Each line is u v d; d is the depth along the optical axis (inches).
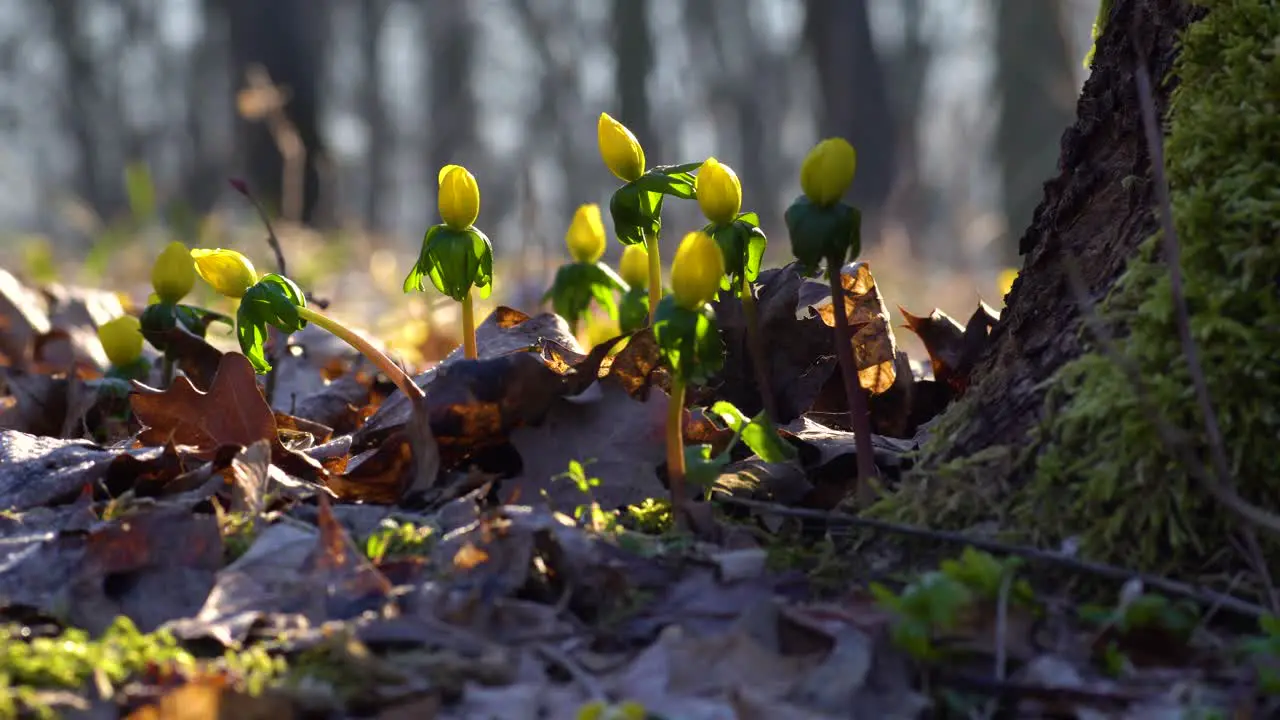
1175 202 31.6
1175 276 29.8
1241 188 31.1
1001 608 29.5
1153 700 28.8
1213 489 29.6
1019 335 32.8
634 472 33.1
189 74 417.4
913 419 36.4
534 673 29.5
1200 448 30.6
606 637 30.3
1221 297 30.8
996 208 208.7
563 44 414.3
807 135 400.5
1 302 44.6
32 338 44.6
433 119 412.8
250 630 30.1
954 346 36.6
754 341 34.8
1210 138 31.4
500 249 155.5
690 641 29.7
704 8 395.5
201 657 29.8
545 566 31.0
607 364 35.1
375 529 32.1
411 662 29.4
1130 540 30.8
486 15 418.3
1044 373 32.3
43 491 33.1
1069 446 31.4
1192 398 30.6
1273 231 30.9
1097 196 32.8
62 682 29.2
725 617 30.6
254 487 32.5
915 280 105.2
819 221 31.6
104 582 30.8
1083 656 29.7
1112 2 34.3
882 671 29.4
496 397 33.3
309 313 33.7
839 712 29.0
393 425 34.9
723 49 404.2
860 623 29.8
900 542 31.7
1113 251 32.4
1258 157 31.2
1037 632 30.0
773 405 35.0
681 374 31.4
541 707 29.0
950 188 217.0
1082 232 32.8
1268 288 30.8
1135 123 32.5
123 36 426.3
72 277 90.6
